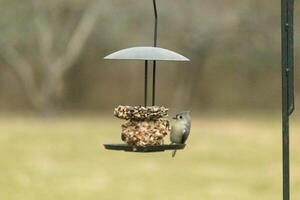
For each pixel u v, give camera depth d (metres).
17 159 23.91
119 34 39.16
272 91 40.00
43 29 39.31
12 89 40.22
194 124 35.53
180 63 40.91
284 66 5.80
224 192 18.69
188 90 40.91
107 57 5.99
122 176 21.03
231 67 40.22
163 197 18.12
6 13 38.88
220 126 34.56
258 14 38.75
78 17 39.50
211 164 23.11
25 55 39.62
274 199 17.75
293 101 5.79
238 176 20.95
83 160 24.00
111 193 18.56
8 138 29.52
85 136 30.33
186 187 19.38
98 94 40.75
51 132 31.83
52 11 39.25
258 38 39.06
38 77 39.88
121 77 40.97
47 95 39.69
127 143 6.48
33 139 29.30
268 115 39.06
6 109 40.19
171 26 38.72
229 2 38.84
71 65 40.06
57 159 24.11
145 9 38.69
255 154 25.22
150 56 5.94
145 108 6.44
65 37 39.62
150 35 38.84
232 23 38.91
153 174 21.36
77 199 17.78
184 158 24.33
